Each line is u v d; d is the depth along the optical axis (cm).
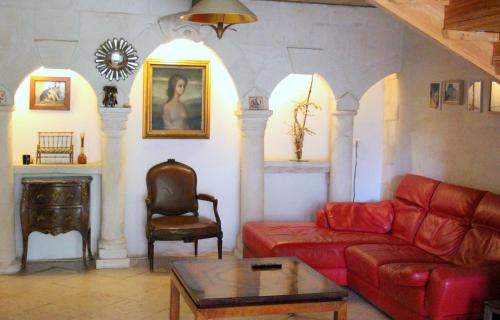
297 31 612
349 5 621
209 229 577
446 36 385
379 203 583
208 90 635
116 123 578
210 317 342
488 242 446
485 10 343
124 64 574
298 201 672
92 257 598
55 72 601
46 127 603
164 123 629
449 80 554
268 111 611
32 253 602
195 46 630
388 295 445
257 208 624
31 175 590
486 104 507
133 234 629
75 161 611
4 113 554
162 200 614
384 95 683
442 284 388
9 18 548
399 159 652
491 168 502
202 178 646
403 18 393
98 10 565
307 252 505
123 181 591
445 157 566
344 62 628
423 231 521
